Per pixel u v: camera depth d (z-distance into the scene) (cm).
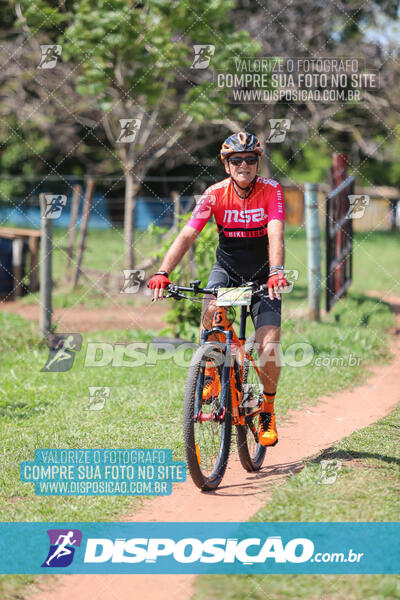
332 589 536
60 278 2689
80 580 585
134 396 1184
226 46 2441
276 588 546
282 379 1292
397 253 4169
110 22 2264
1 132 4497
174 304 1573
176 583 575
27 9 2433
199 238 1522
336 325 1811
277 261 770
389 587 528
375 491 714
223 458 783
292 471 825
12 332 1733
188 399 738
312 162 5962
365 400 1179
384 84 3591
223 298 754
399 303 2322
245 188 812
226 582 562
